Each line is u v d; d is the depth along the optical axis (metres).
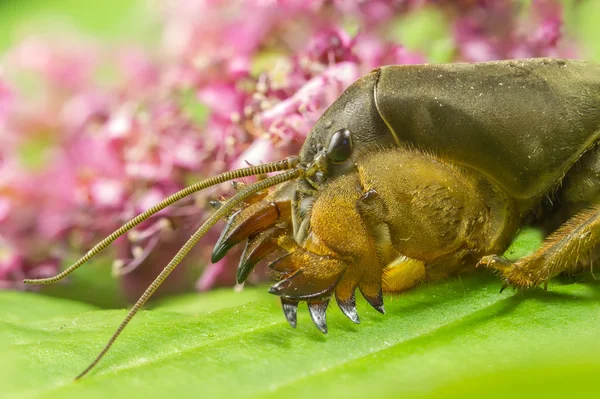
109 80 0.15
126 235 0.14
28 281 0.12
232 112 0.14
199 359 0.11
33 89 0.15
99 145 0.14
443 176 0.12
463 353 0.11
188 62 0.14
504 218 0.12
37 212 0.14
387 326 0.11
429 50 0.14
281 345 0.11
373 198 0.12
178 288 0.14
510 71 0.12
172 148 0.14
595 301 0.12
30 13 0.18
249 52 0.14
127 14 0.17
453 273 0.12
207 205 0.14
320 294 0.11
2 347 0.11
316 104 0.13
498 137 0.12
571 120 0.12
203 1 0.14
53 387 0.11
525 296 0.12
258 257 0.12
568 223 0.12
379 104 0.12
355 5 0.14
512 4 0.14
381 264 0.12
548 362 0.11
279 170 0.12
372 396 0.10
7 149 0.14
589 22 0.15
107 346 0.11
